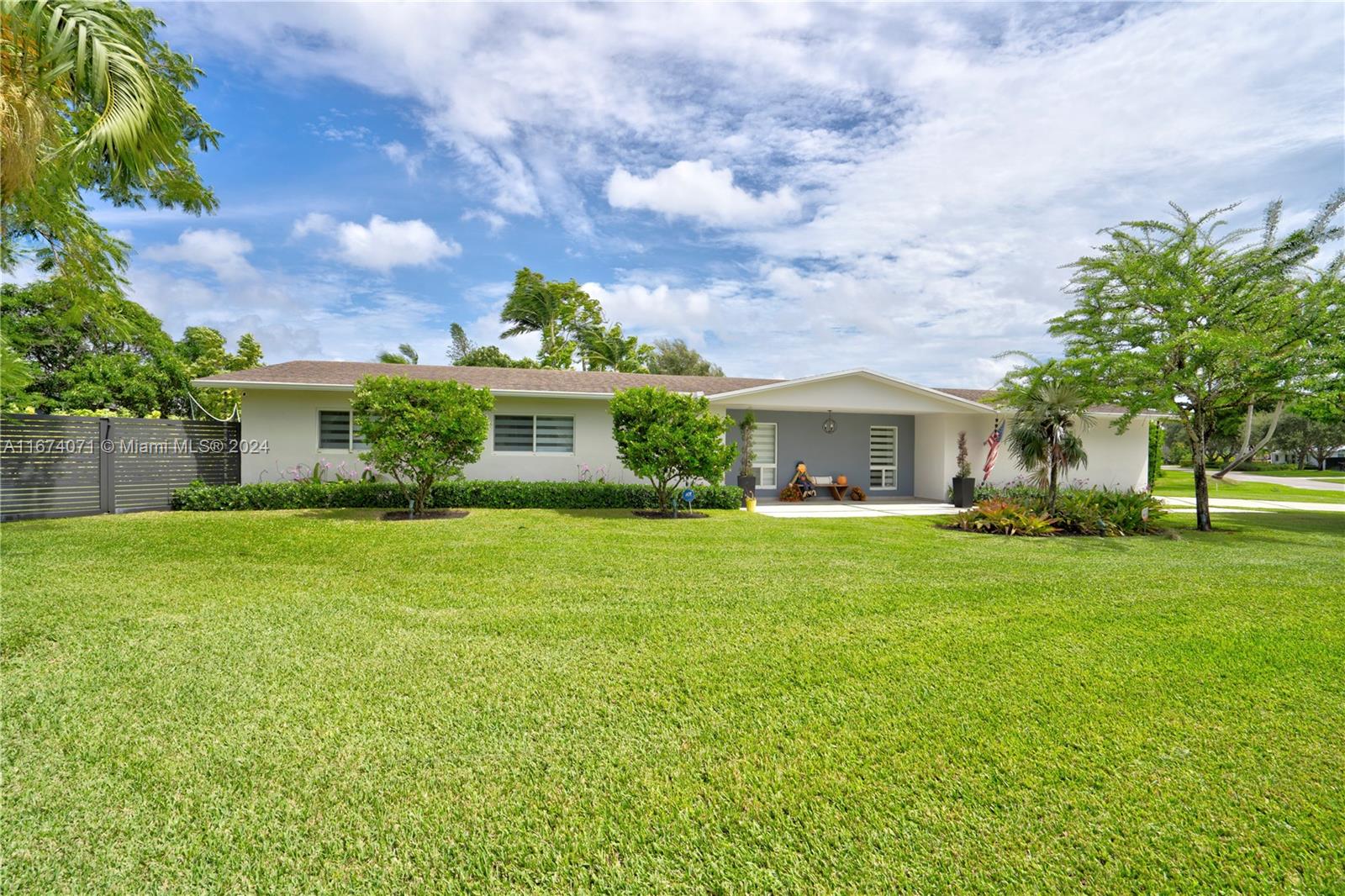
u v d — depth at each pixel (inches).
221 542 350.6
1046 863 94.3
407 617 214.7
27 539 354.9
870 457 742.5
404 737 130.3
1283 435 1734.7
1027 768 121.1
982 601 246.2
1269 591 269.3
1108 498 525.3
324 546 346.9
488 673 165.2
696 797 110.7
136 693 149.9
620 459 531.5
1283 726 140.5
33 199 277.7
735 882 89.8
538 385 608.4
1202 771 121.3
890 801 109.9
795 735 133.2
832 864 93.6
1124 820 105.3
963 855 95.9
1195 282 485.1
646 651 184.1
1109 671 172.6
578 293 1360.7
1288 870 93.2
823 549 366.3
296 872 90.8
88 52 214.8
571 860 94.3
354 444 565.6
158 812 103.9
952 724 139.6
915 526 483.2
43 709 140.6
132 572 276.7
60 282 420.8
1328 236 461.1
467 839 98.7
